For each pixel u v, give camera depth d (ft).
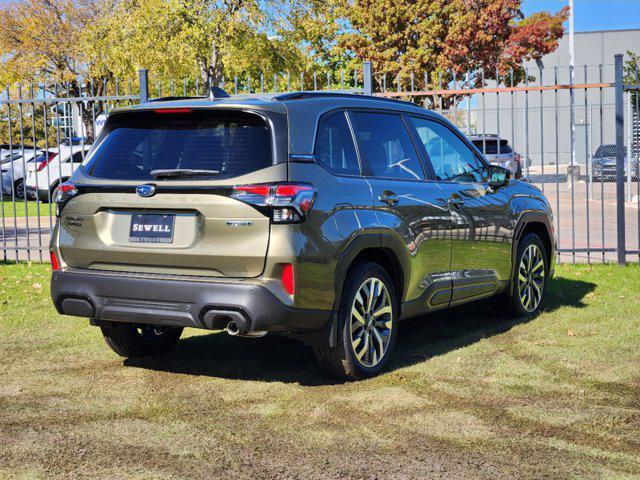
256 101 15.64
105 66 107.14
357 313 16.47
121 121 16.79
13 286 29.48
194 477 11.75
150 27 95.20
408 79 105.50
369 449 12.85
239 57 93.15
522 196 23.08
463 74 107.65
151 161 15.98
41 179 72.33
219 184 14.96
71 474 11.89
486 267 21.08
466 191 20.35
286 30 95.86
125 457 12.58
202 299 14.98
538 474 11.78
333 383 16.69
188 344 20.49
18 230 54.65
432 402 15.29
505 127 127.44
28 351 19.72
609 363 18.06
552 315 23.58
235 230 14.89
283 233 14.78
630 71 91.45
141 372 17.75
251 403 15.38
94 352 19.63
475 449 12.82
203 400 15.61
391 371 17.56
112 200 15.97
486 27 110.11
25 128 138.31
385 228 16.98
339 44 107.55
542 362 18.19
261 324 14.76
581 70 143.13
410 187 18.28
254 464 12.26
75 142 70.13
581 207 66.95
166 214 15.55
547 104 133.28
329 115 16.76
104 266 16.17
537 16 114.83
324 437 13.42
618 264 34.09
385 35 106.83
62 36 119.24
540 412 14.65
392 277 17.92
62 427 14.03
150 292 15.43
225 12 94.73
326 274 15.46
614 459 12.39
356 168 16.96
